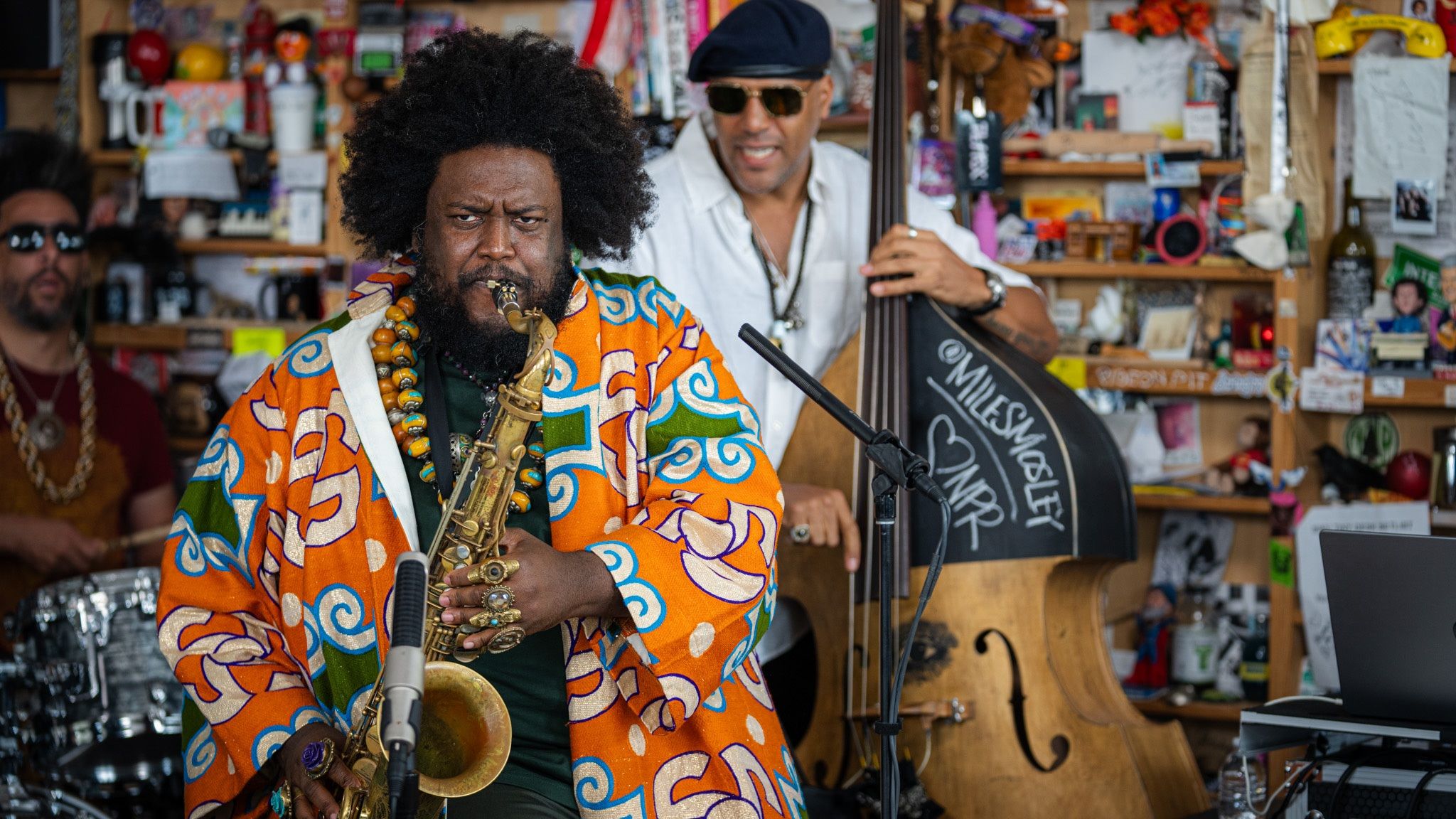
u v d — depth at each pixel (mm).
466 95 1834
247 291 4316
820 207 2930
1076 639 2604
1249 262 3543
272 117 4148
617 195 1982
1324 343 3449
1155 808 2432
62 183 3371
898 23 2779
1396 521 3320
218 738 1774
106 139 4234
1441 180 3418
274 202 4164
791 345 2865
